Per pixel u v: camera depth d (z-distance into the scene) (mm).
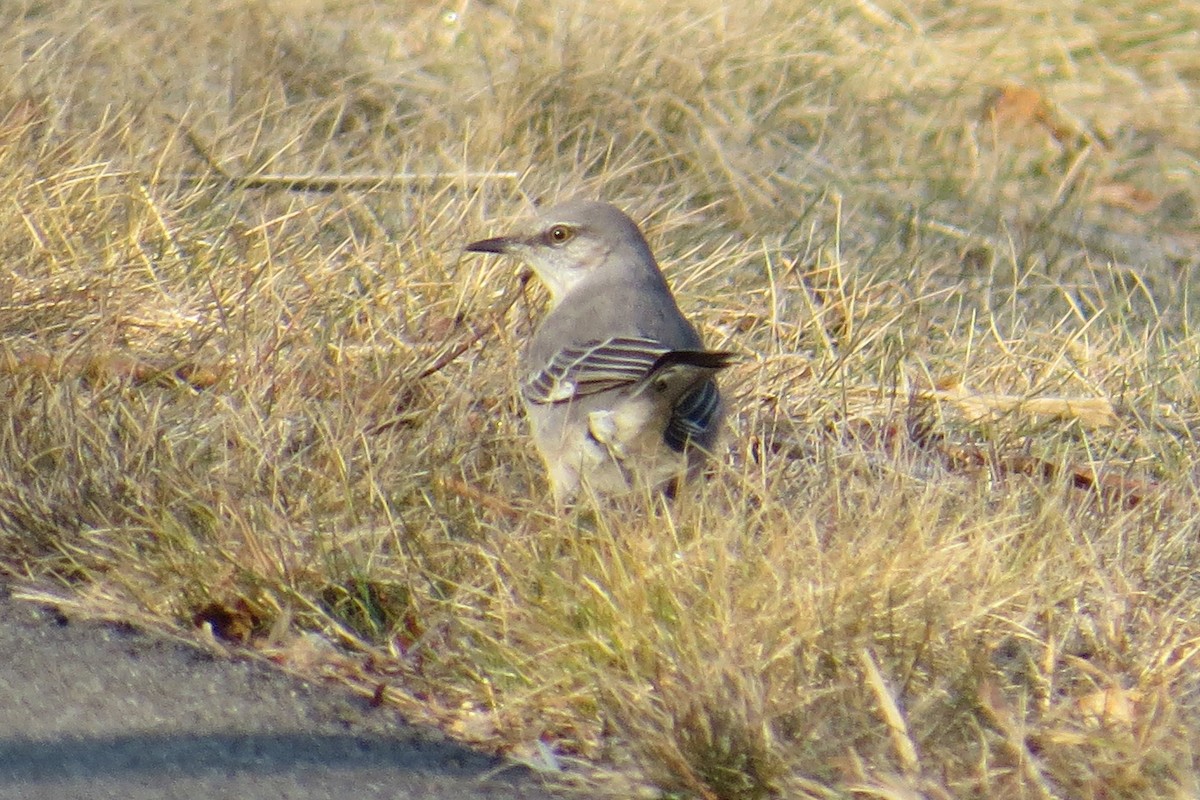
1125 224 16828
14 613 8117
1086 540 8953
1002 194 16703
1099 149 17828
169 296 11625
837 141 16859
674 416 9594
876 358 12297
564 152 15266
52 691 7410
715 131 16047
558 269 11258
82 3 16422
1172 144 18172
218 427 9734
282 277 11828
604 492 9688
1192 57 19312
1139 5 20062
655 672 7523
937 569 8070
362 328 11531
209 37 16297
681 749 7066
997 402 11758
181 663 7844
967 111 18031
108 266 11531
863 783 6918
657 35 16906
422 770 7125
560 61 16250
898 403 11602
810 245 14289
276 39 16156
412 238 12586
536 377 10211
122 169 13016
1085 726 7438
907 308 13109
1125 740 7215
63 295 11148
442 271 12219
